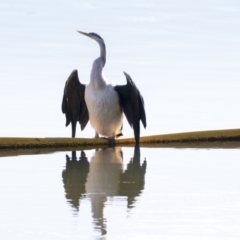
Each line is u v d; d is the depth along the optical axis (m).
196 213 14.67
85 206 15.16
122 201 15.61
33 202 15.48
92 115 22.91
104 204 15.38
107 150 22.36
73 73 23.42
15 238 13.10
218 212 14.77
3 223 13.95
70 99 23.75
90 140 22.95
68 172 18.69
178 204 15.36
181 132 23.92
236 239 13.16
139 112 22.78
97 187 17.00
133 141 23.38
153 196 16.09
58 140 22.75
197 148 22.64
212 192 16.44
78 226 13.77
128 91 22.75
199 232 13.49
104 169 19.17
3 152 21.72
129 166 19.58
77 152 21.92
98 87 22.56
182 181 17.61
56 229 13.58
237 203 15.48
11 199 15.73
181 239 13.12
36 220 14.15
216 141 24.08
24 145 22.36
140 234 13.34
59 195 16.12
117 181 17.67
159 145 23.31
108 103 22.61
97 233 13.39
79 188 16.84
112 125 23.03
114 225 13.84
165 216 14.45
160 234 13.38
